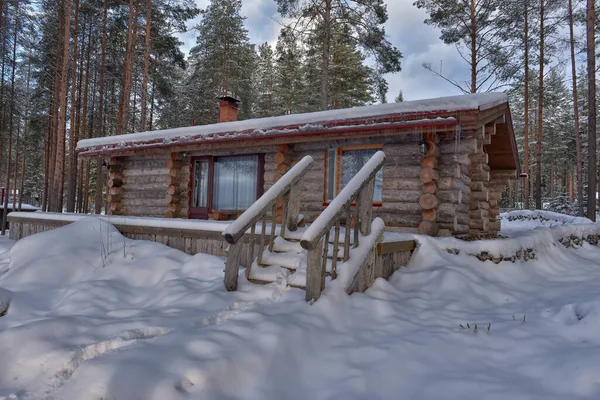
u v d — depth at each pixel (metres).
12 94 22.94
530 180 37.69
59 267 5.35
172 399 2.20
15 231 9.04
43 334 2.98
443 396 2.53
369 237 4.63
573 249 9.07
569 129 36.84
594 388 2.51
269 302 3.82
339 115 7.55
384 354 3.08
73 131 20.59
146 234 6.74
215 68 27.47
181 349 2.65
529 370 2.86
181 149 10.09
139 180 11.45
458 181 7.45
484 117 6.60
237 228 4.14
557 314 4.00
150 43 20.31
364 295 4.25
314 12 16.66
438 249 5.82
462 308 4.39
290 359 2.91
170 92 23.89
